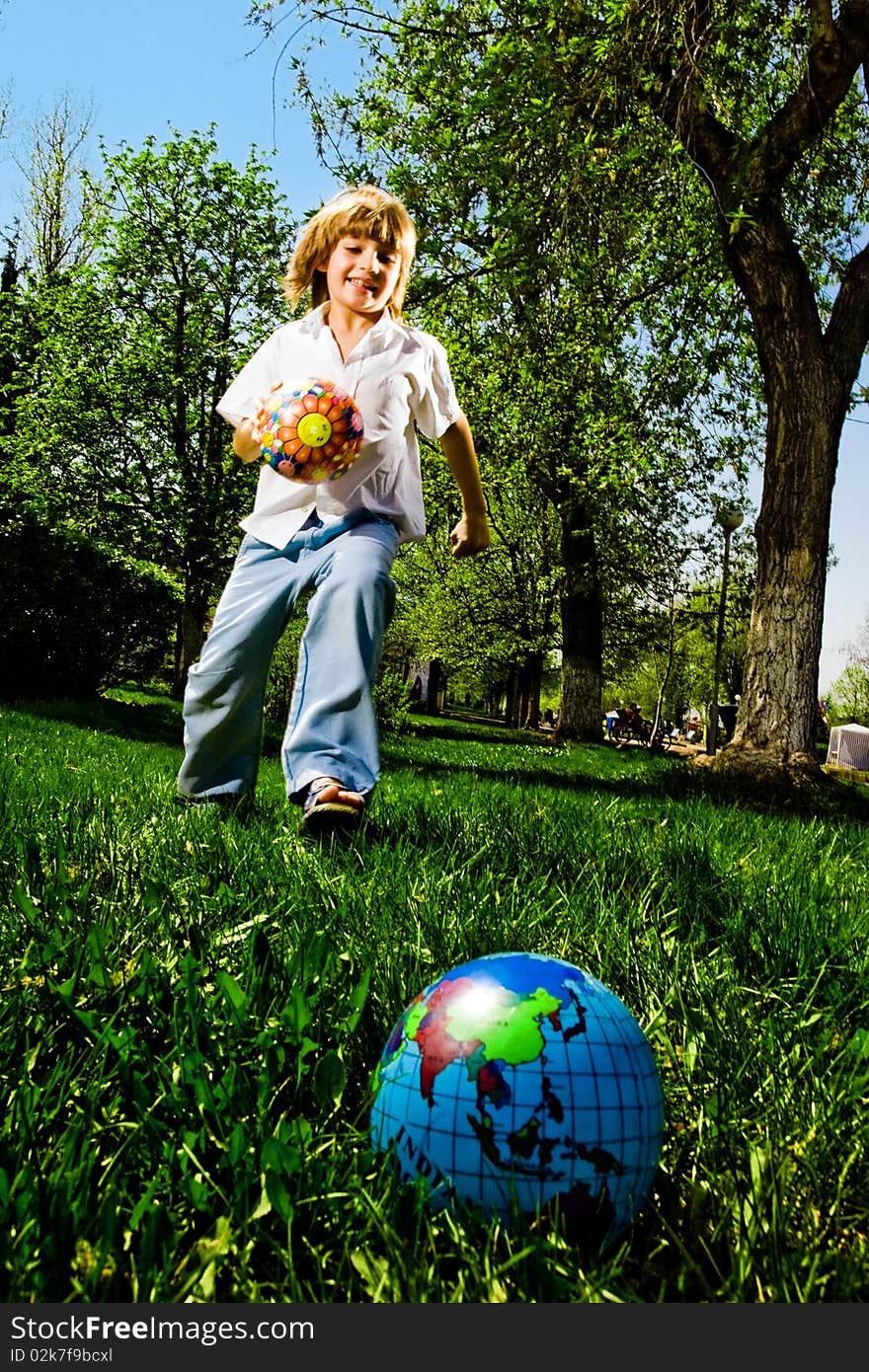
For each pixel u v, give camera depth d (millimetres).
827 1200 1525
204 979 2127
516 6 10500
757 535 10492
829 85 10008
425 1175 1356
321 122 12133
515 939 2564
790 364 10367
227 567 27219
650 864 3627
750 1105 1795
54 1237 1222
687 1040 1991
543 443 17438
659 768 11430
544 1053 1363
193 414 27078
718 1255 1375
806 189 13297
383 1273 1218
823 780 9797
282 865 3217
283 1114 1528
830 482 10320
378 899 2834
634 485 19922
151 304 26766
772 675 10133
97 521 26250
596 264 11086
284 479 3701
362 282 3719
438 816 4469
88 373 26328
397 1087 1427
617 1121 1340
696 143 10812
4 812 3834
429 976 2262
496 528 33250
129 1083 1646
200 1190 1356
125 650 16750
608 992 1505
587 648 26016
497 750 20172
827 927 2943
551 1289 1203
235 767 4199
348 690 3617
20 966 2146
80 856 3232
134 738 13664
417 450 3949
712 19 9570
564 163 10172
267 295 20344
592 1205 1314
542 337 12930
